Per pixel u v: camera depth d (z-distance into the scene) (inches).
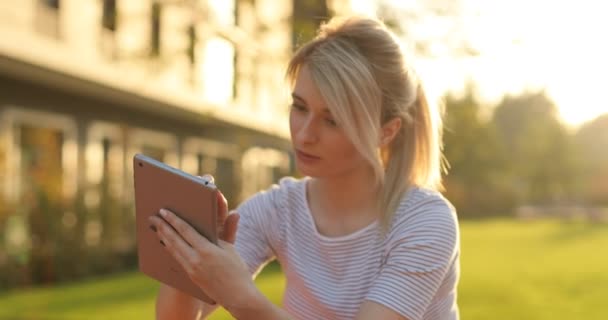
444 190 86.7
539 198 1968.5
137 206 66.8
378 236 73.8
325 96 68.8
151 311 285.6
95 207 474.3
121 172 525.3
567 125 1969.7
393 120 73.4
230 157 877.2
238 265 62.5
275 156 980.6
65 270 438.3
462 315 279.3
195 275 62.3
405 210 73.4
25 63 470.3
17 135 520.4
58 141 570.6
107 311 286.5
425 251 70.6
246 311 61.9
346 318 74.5
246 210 82.7
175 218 63.4
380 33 71.9
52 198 444.5
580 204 2009.1
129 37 553.3
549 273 430.3
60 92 568.7
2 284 391.9
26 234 425.4
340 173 73.7
